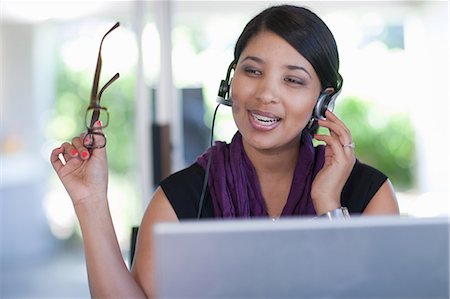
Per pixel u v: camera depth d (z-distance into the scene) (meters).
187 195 1.73
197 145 4.74
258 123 1.61
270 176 1.75
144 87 4.01
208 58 5.27
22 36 6.95
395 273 1.01
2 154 6.95
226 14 5.57
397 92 6.18
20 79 6.99
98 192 1.52
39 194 7.02
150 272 1.60
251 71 1.61
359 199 1.78
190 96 4.84
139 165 3.99
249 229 0.98
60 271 6.39
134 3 4.18
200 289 0.98
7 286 5.86
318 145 1.82
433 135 6.21
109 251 1.51
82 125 6.88
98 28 6.62
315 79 1.62
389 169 6.23
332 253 1.00
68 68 6.86
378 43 6.13
